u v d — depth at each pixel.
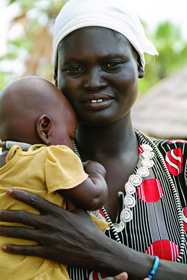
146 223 1.91
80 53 1.82
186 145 2.15
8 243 1.61
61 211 1.64
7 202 1.66
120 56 1.84
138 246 1.87
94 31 1.83
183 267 1.78
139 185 2.00
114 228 1.88
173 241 1.90
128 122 2.11
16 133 1.75
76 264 1.65
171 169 2.10
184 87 7.14
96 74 1.83
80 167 1.65
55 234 1.61
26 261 1.61
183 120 6.08
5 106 1.77
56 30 1.96
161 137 6.06
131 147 2.15
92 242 1.65
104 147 2.08
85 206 1.67
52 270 1.64
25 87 1.79
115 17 1.86
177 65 10.86
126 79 1.86
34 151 1.68
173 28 10.95
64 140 1.83
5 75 8.45
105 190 1.72
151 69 10.84
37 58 8.16
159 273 1.71
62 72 1.93
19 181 1.64
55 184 1.58
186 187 2.06
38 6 8.28
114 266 1.66
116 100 1.89
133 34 1.93
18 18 8.38
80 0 1.90
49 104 1.80
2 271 1.59
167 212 1.96
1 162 1.74
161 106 6.79
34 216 1.60
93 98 1.85
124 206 1.94
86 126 2.05
